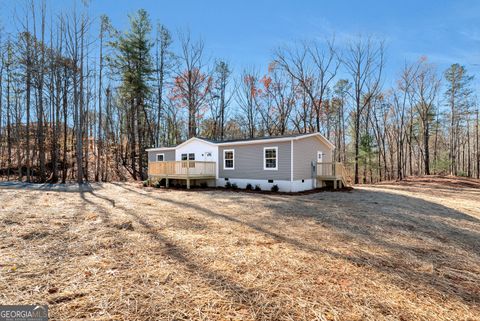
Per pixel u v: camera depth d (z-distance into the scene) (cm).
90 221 503
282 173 1211
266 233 461
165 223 514
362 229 505
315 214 645
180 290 241
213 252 350
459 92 2656
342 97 2817
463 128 2995
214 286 251
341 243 411
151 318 195
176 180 1543
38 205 697
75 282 248
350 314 209
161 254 335
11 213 560
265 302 224
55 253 323
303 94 2478
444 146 3173
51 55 1733
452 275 297
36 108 1967
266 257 337
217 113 2822
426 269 313
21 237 384
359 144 2250
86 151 1931
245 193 1133
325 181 1409
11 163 2067
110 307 207
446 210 764
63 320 188
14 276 254
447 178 1977
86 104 2016
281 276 279
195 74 2558
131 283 251
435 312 218
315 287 256
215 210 684
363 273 294
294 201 872
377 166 2334
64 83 1838
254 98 2806
